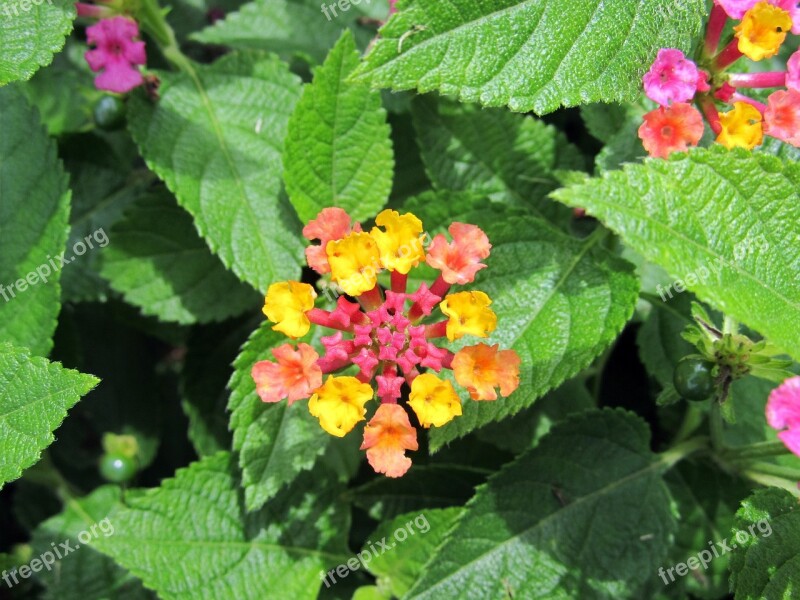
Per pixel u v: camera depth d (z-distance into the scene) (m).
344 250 0.12
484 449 0.17
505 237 0.14
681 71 0.12
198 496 0.15
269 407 0.14
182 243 0.17
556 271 0.14
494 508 0.15
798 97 0.12
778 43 0.12
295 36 0.18
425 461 0.17
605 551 0.15
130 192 0.18
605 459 0.15
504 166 0.17
